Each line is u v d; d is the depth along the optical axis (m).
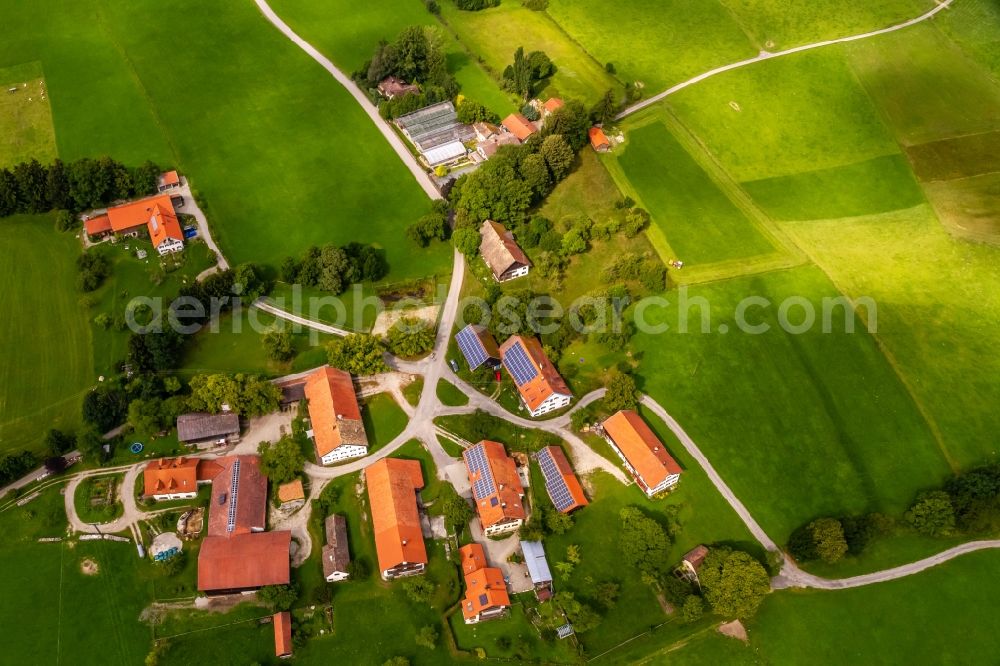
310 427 118.44
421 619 99.38
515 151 154.00
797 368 128.50
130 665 93.44
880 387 126.25
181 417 114.06
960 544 109.25
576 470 116.25
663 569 104.88
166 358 121.56
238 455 114.50
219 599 99.06
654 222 153.38
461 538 107.56
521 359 124.31
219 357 127.31
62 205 146.00
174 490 106.69
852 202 160.62
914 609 102.75
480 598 98.25
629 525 107.38
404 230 150.38
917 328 134.75
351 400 119.56
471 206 145.75
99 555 102.50
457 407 123.62
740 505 112.56
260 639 96.12
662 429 120.62
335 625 98.06
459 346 129.62
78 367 123.81
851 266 145.62
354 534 106.88
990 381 127.25
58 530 104.75
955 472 116.00
